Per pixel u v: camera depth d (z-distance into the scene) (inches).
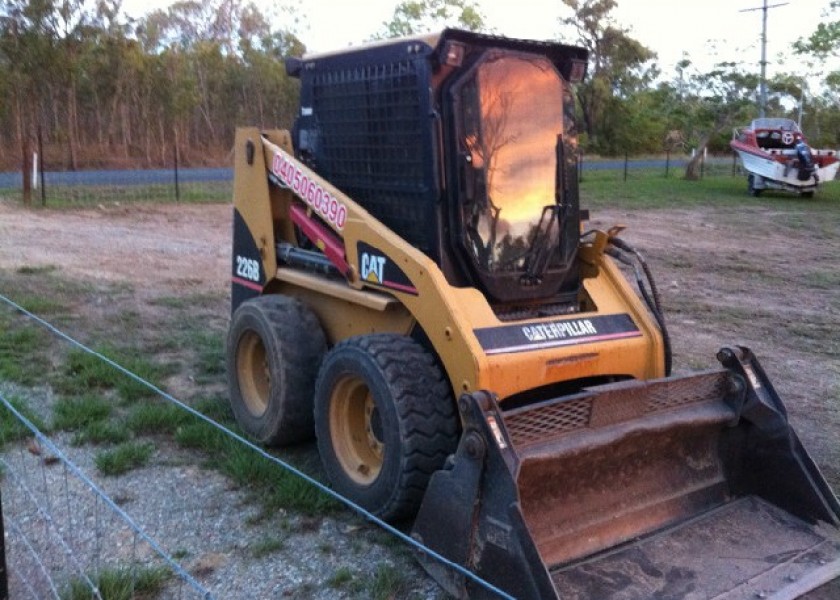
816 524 187.3
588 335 196.2
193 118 1683.1
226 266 525.3
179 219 763.4
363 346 191.8
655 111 1739.7
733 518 189.6
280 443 233.6
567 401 167.0
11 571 174.6
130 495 208.8
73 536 188.9
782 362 343.6
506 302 201.9
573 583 163.8
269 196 244.1
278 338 225.6
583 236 223.0
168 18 1843.0
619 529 178.7
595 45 1941.4
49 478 216.4
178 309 402.3
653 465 187.9
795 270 551.8
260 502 205.8
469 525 157.9
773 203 957.2
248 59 1702.8
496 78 197.8
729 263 573.9
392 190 207.6
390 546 188.1
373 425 200.5
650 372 206.1
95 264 513.0
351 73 216.7
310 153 236.2
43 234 630.5
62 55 900.6
